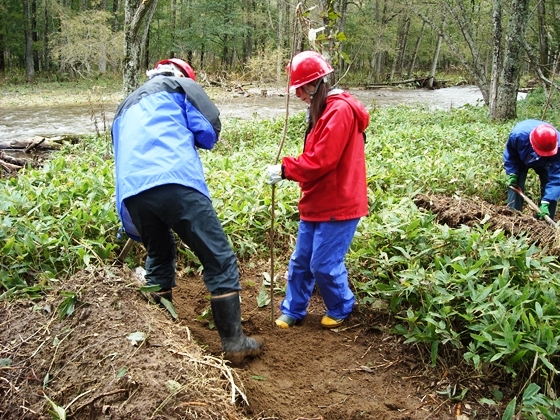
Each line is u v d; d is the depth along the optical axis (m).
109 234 4.39
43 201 4.73
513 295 3.27
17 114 17.72
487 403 2.92
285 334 3.56
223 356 2.98
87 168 6.38
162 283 3.43
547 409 2.66
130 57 8.55
